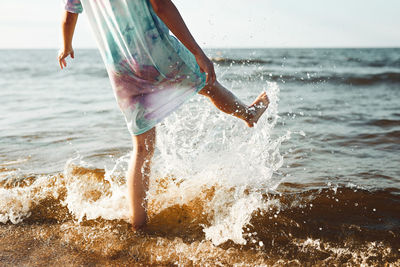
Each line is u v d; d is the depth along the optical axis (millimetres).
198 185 2434
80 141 3846
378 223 2061
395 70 14875
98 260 1789
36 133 4242
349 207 2248
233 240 1914
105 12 1693
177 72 1862
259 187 2498
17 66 25109
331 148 3549
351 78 10594
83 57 49594
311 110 5730
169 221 2115
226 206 2215
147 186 1997
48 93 8680
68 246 1911
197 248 1850
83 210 2244
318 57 32062
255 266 1701
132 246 1888
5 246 1911
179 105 1977
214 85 2176
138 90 1847
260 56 33781
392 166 2994
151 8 1724
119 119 5145
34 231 2061
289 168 2953
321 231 1987
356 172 2842
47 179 2650
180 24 1714
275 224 2062
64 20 1958
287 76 11148
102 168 2893
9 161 3158
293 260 1739
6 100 7320
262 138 2586
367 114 5355
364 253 1776
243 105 2365
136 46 1732
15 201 2354
